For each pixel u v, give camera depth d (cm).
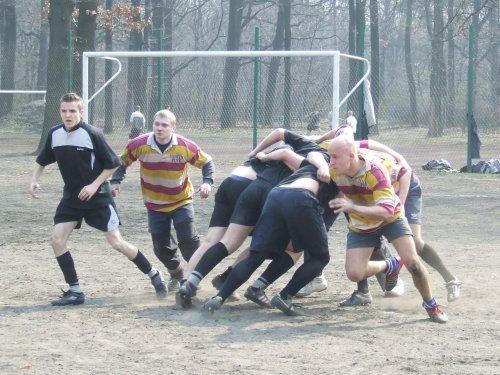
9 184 2097
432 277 1038
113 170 877
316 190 813
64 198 884
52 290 957
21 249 1233
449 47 4484
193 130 3644
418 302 902
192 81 4006
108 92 3741
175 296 882
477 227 1473
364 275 842
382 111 3547
